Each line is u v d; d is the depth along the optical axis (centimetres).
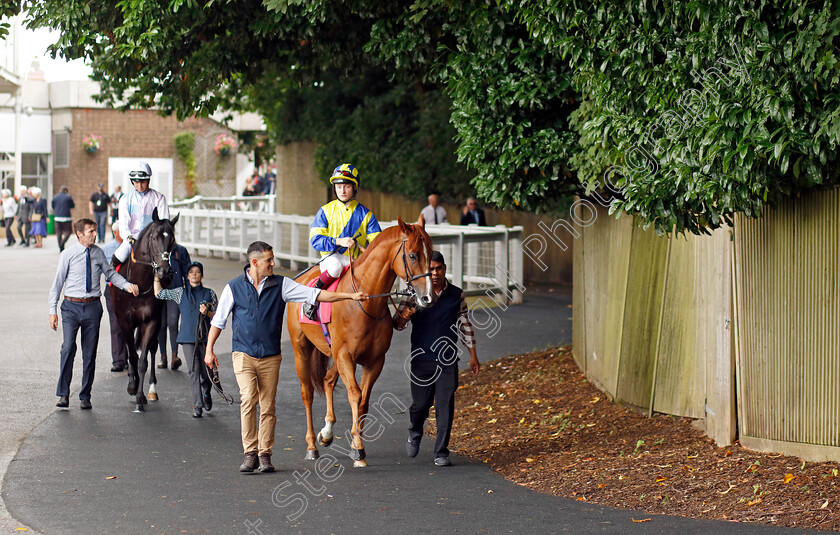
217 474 841
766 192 706
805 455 801
